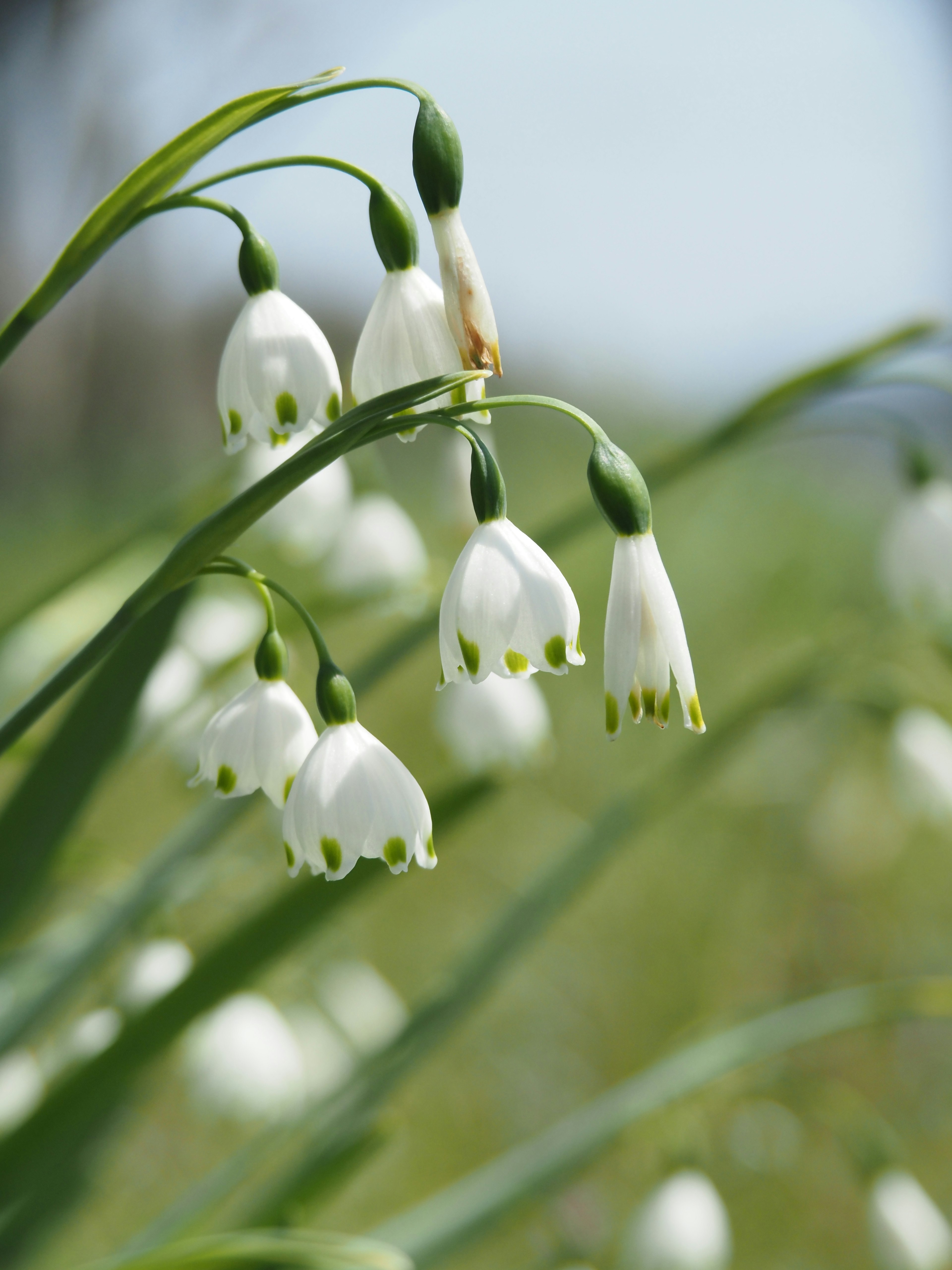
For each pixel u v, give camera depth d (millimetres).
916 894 983
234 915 657
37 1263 494
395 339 396
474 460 393
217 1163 747
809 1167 758
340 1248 421
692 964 923
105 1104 447
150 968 487
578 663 391
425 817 398
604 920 933
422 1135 800
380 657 495
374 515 531
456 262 393
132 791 803
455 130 392
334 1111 493
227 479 506
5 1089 492
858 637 557
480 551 391
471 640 389
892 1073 832
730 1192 745
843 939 953
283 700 406
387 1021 625
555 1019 876
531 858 988
